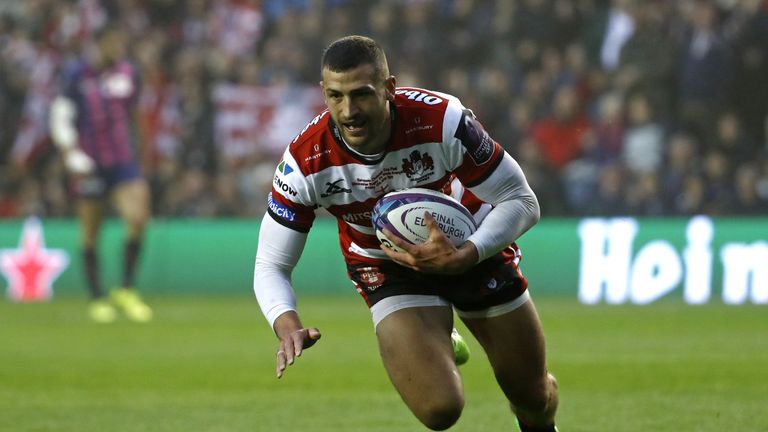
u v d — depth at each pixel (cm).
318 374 2770
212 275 5591
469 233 1499
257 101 6084
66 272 5591
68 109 4434
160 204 5947
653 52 5662
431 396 1458
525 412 1652
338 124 1442
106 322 4256
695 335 3619
